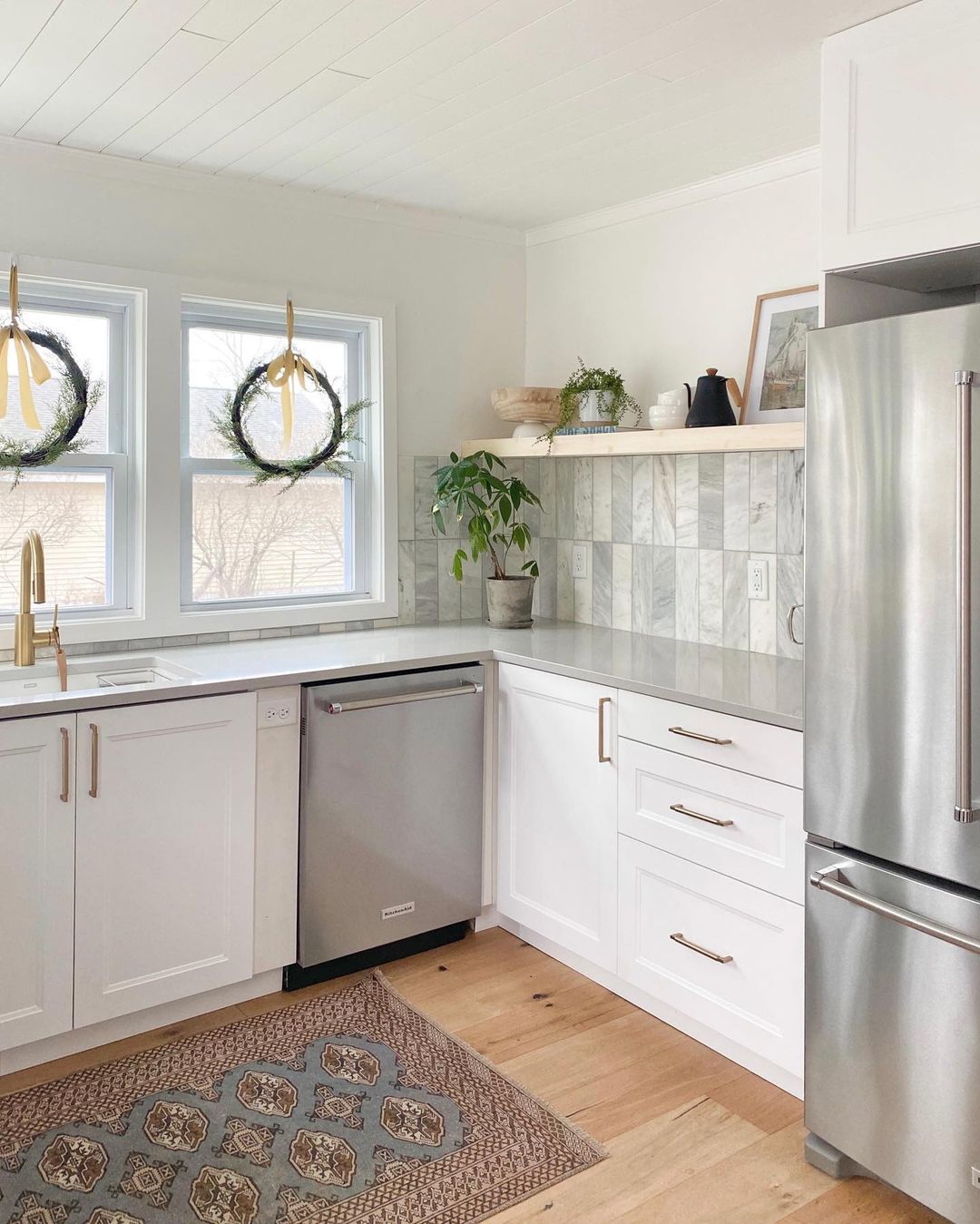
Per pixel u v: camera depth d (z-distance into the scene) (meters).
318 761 2.72
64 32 2.11
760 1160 2.10
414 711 2.90
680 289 3.25
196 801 2.54
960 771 1.76
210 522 3.27
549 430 3.47
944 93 1.95
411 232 3.53
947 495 1.77
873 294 2.26
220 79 2.36
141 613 3.07
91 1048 2.48
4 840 2.27
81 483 3.02
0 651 2.83
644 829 2.59
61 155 2.82
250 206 3.18
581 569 3.66
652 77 2.34
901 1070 1.91
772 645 2.95
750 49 2.20
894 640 1.88
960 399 1.70
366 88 2.41
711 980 2.43
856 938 1.99
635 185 3.18
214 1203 1.94
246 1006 2.71
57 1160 2.05
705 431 2.78
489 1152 2.10
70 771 2.34
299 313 3.34
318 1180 2.01
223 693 2.55
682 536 3.23
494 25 2.08
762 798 2.27
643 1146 2.13
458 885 3.06
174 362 3.05
